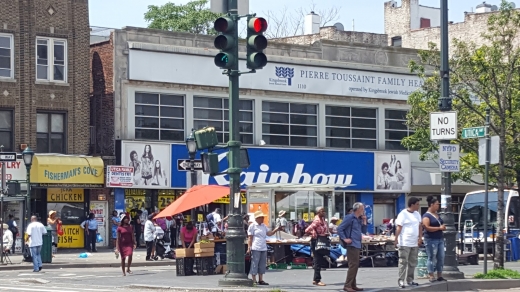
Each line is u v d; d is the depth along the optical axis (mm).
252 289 18328
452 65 26797
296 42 64250
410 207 18625
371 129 49406
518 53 24281
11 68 38938
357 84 48531
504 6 24766
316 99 47125
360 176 48312
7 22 38812
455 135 20188
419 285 18734
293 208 35906
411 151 50875
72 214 39875
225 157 43219
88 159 39812
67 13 40500
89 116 42062
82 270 29641
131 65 41250
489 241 36750
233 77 18828
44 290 20188
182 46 42938
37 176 38000
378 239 29203
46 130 39812
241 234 18953
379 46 49875
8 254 33969
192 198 25781
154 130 41969
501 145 22953
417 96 36312
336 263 27516
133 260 34000
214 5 18406
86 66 40938
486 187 20516
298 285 20047
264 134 45375
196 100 43312
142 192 41500
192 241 25047
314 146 47000
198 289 18812
